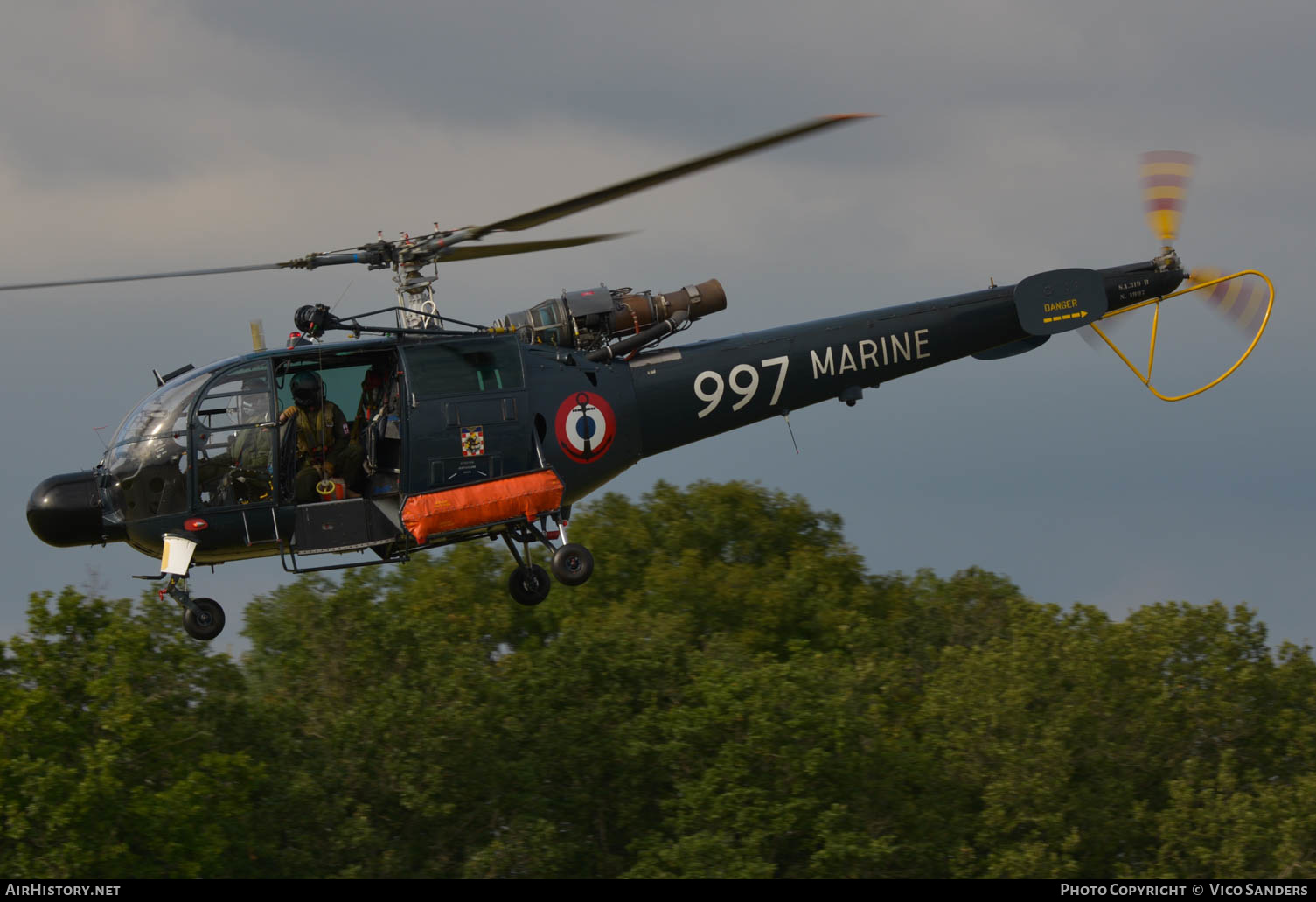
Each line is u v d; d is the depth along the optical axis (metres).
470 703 85.06
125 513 50.75
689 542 151.62
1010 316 66.88
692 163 43.47
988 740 86.88
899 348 64.94
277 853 76.56
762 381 61.62
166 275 51.06
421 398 51.50
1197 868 80.62
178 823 67.00
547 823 77.56
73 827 64.25
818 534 158.00
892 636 131.00
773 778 81.19
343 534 51.12
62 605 75.56
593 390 56.81
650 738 87.75
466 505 51.91
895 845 78.81
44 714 68.06
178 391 50.78
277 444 50.38
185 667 80.69
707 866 72.69
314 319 52.22
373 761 82.12
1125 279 67.62
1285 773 92.00
